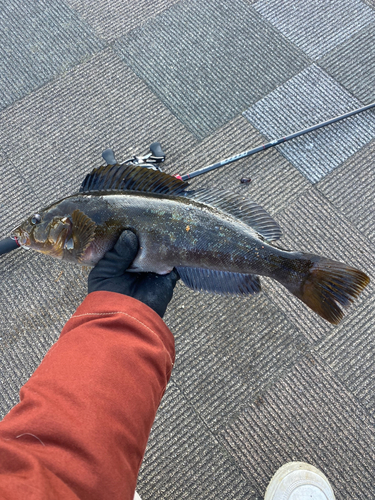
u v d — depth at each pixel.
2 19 0.92
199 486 0.65
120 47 0.90
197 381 0.70
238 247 0.47
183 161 0.81
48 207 0.48
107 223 0.46
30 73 0.88
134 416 0.32
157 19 0.92
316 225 0.77
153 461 0.66
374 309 0.72
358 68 0.86
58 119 0.85
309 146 0.81
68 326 0.38
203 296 0.73
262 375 0.70
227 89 0.86
